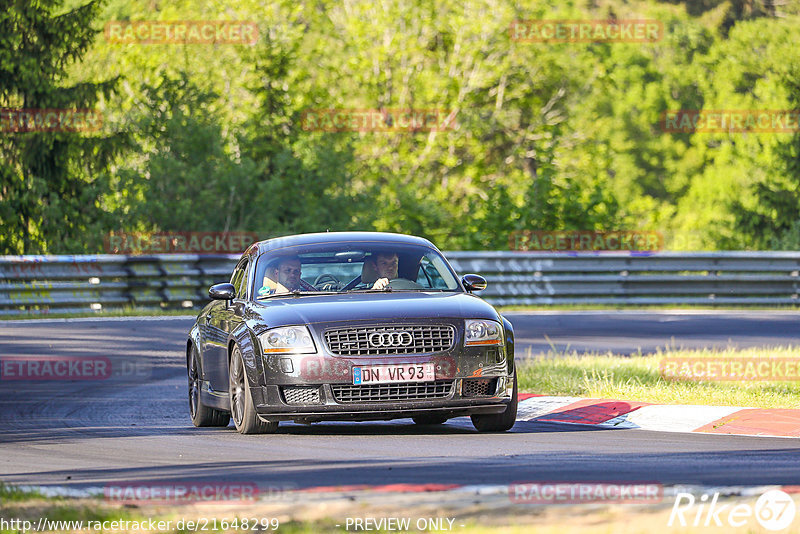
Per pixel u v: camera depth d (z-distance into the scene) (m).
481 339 33.12
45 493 22.36
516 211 111.56
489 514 19.41
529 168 174.38
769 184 172.25
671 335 68.38
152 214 109.56
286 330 32.88
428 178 161.38
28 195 110.50
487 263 90.31
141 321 74.88
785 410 35.62
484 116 169.12
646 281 92.75
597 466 26.33
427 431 35.22
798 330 71.75
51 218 110.69
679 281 93.06
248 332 33.84
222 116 130.12
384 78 162.62
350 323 32.69
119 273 82.69
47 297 79.56
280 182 113.31
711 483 23.38
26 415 40.41
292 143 131.12
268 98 135.25
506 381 33.53
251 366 33.25
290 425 37.31
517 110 175.00
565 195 112.81
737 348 60.03
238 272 39.47
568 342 64.06
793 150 171.88
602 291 91.94
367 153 157.12
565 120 177.62
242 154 123.50
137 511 20.41
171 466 27.67
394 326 32.66
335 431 35.38
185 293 85.38
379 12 161.50
